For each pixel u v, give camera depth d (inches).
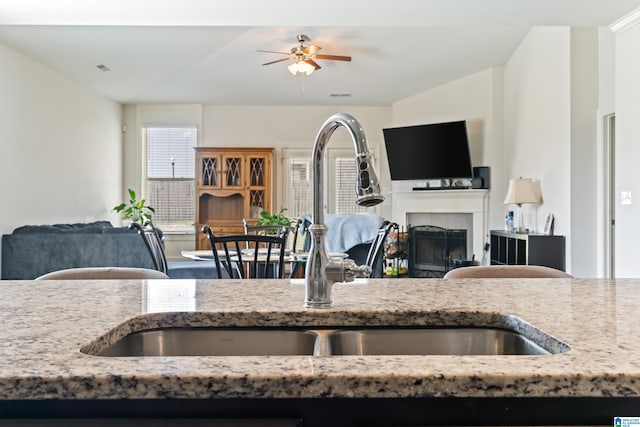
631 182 152.4
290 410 25.6
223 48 234.4
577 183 193.6
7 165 198.8
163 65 238.2
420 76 277.7
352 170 329.7
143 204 297.7
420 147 279.0
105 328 35.5
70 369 25.6
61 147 241.6
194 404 25.6
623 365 26.2
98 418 25.5
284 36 223.1
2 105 195.5
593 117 194.1
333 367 25.8
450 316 42.1
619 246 159.3
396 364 26.3
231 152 310.3
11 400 25.1
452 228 291.9
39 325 36.5
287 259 146.3
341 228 223.5
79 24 157.9
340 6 144.9
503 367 25.8
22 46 201.0
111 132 304.0
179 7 143.9
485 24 160.2
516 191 221.6
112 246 202.1
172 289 53.9
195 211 311.0
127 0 139.4
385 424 25.6
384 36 227.0
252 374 24.8
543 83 219.0
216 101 319.3
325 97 312.8
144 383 24.6
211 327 41.6
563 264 199.9
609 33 187.3
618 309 42.4
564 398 25.5
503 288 54.4
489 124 269.3
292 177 330.0
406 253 301.4
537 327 35.7
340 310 42.2
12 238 196.4
